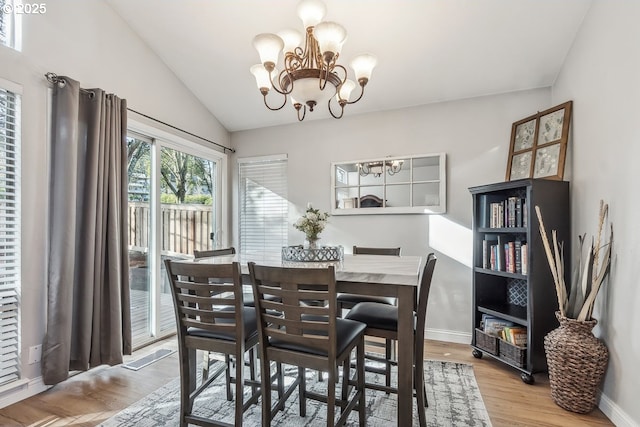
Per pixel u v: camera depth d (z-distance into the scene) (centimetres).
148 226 314
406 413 154
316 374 249
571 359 198
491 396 217
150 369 255
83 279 234
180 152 350
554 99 284
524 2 228
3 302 200
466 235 313
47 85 223
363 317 182
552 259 221
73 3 240
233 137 425
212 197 400
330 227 369
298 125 392
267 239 407
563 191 249
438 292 323
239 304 155
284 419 190
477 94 311
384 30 261
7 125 204
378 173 352
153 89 309
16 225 207
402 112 343
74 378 240
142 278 308
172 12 270
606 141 201
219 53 305
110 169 250
